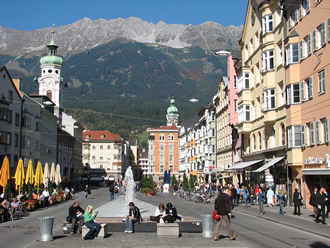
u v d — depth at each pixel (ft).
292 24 106.01
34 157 188.65
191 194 141.79
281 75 112.57
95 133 465.06
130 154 618.44
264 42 122.31
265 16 122.21
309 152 96.27
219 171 213.87
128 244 48.14
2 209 77.00
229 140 195.93
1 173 104.58
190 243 48.65
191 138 306.96
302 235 56.34
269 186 108.06
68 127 334.03
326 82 87.35
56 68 321.93
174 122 589.73
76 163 348.38
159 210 61.77
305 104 98.22
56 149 257.14
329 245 47.88
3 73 155.02
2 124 152.15
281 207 86.38
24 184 123.75
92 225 52.34
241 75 146.00
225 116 206.59
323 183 92.07
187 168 324.19
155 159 488.85
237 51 179.22
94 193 222.28
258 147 136.26
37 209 108.27
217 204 51.49
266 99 120.57
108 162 456.04
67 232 57.57
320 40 91.25
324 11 88.38
